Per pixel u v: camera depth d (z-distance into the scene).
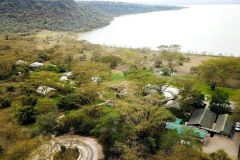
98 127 72.94
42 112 84.00
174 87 102.75
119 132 68.94
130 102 79.88
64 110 89.62
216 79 111.75
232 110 89.88
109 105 88.50
